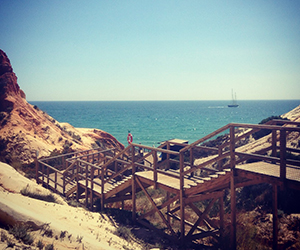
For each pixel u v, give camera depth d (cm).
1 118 2417
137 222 1265
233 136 905
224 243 998
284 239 917
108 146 3369
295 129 721
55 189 1650
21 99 2794
